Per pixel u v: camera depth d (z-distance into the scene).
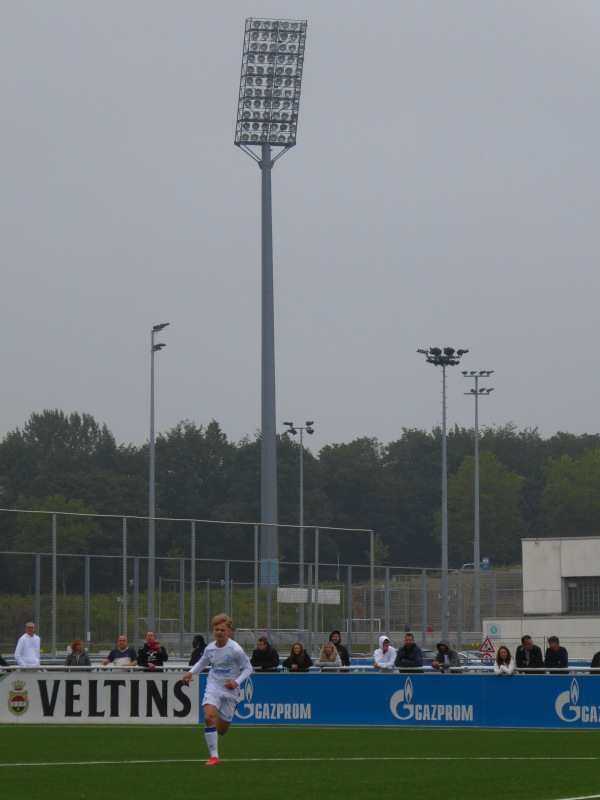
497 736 51.81
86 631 84.56
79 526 85.75
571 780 35.66
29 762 40.28
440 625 111.62
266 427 153.00
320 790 33.09
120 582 86.50
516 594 122.69
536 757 42.75
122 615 86.31
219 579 91.81
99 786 33.56
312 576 95.81
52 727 56.12
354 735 52.31
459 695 57.09
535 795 32.16
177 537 90.50
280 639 93.88
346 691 58.06
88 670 61.28
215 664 38.78
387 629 98.94
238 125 166.50
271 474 151.88
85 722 58.03
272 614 93.75
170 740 49.00
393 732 53.91
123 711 58.03
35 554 83.25
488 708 56.75
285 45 167.88
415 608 101.50
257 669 60.91
